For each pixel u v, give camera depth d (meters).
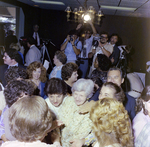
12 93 1.54
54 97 1.80
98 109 1.13
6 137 1.42
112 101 1.17
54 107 1.86
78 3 5.05
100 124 1.09
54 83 1.80
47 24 7.61
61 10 7.43
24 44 5.73
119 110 1.12
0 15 6.62
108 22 7.24
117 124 1.08
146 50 7.26
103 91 1.71
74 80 2.68
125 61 5.46
